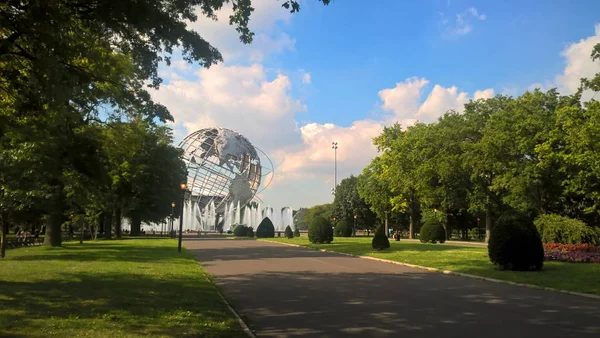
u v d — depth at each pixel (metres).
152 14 9.16
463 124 47.56
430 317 9.15
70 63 9.70
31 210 24.94
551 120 36.50
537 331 7.96
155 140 50.19
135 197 49.34
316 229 38.34
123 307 9.12
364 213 78.50
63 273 14.84
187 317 8.36
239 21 10.85
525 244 17.03
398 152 54.72
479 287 13.59
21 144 15.56
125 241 42.50
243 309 10.04
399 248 32.06
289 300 11.22
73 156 14.35
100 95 13.17
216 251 30.16
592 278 14.64
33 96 9.19
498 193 42.19
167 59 11.66
